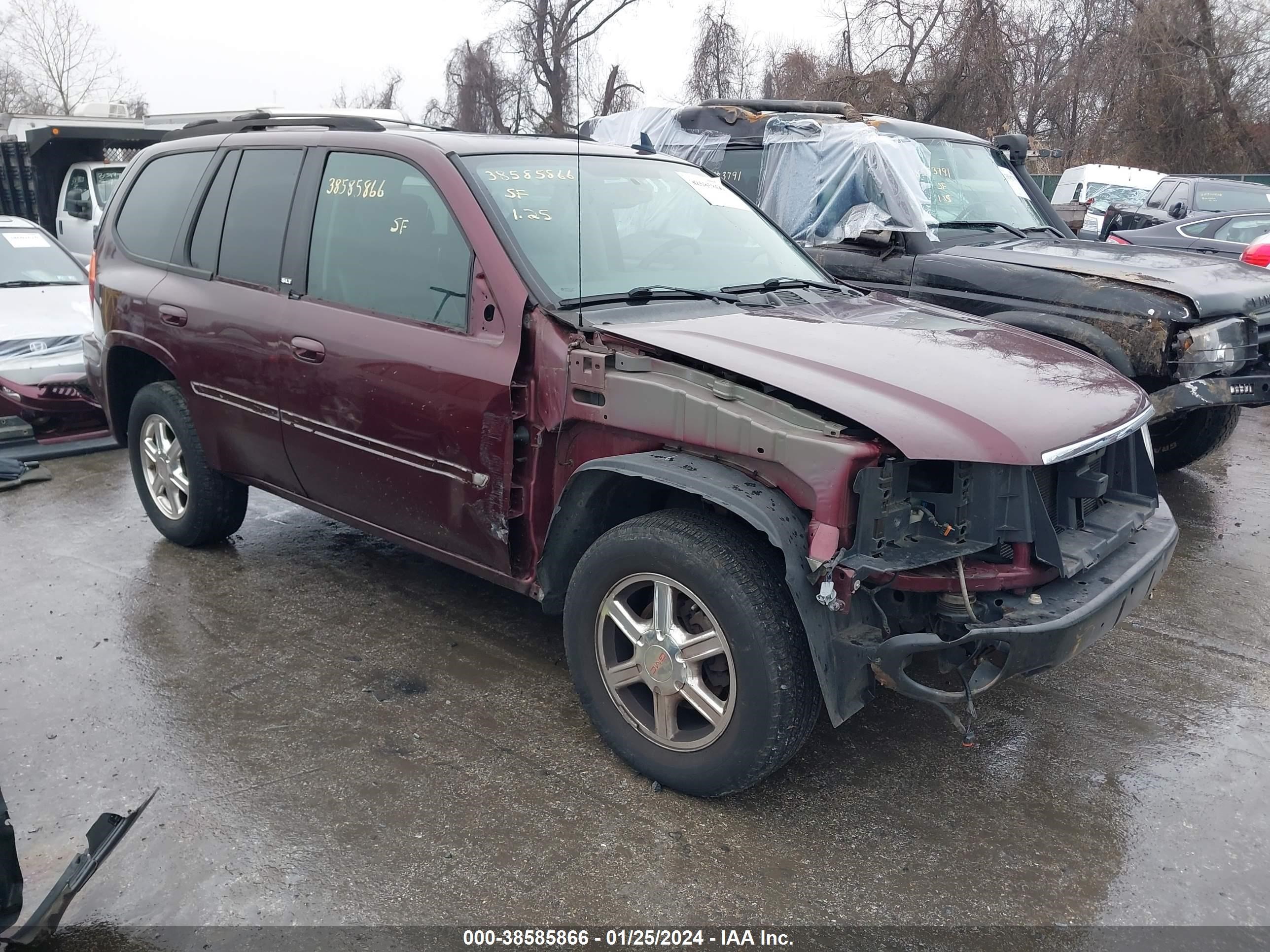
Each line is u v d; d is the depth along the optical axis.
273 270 4.23
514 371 3.34
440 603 4.57
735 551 2.89
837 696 2.81
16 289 7.70
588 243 3.72
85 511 5.73
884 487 2.78
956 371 3.14
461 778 3.23
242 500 4.95
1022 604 2.91
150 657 4.00
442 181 3.67
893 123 7.05
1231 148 28.88
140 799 3.08
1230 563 5.20
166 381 5.08
